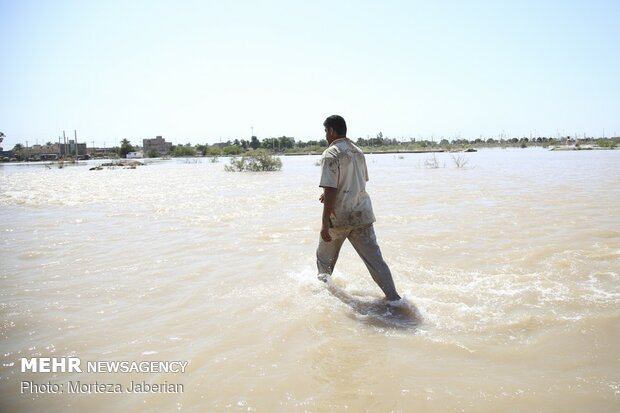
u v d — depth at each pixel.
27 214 10.29
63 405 2.38
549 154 50.97
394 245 6.06
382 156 58.31
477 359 2.76
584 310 3.50
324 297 4.02
